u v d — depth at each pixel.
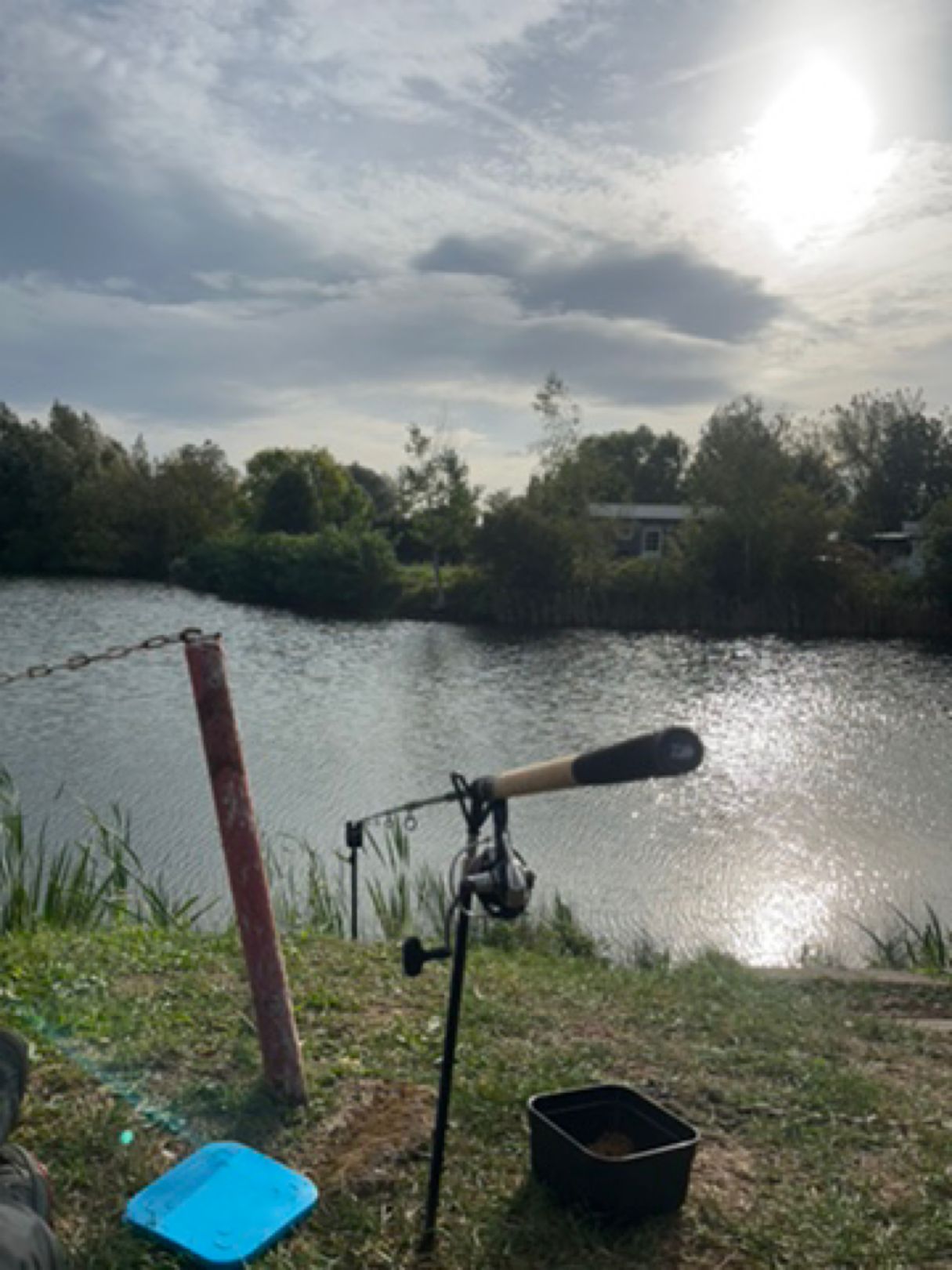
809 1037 5.08
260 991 3.88
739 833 16.17
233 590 57.94
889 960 10.07
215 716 3.86
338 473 86.81
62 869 9.09
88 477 75.06
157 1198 3.21
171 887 12.65
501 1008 5.05
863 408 89.94
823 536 50.22
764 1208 3.41
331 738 23.66
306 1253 3.06
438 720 25.91
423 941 6.98
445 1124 3.17
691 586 50.19
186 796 17.69
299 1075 3.88
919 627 48.16
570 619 50.12
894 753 22.75
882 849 15.51
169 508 72.44
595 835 16.06
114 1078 3.97
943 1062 4.99
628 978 6.27
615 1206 3.23
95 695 27.72
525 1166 3.56
